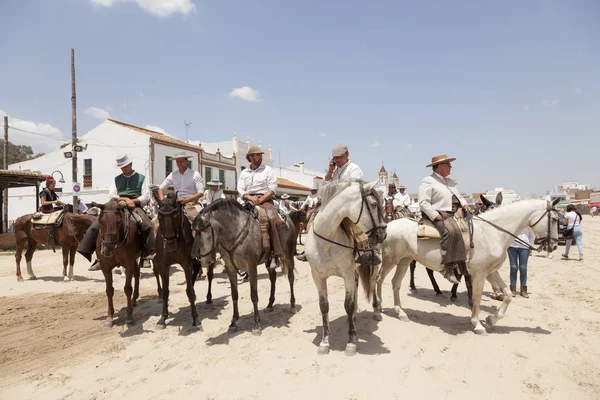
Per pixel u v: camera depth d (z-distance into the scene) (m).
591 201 73.19
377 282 6.24
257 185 6.59
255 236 5.76
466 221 5.51
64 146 28.05
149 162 25.91
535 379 4.14
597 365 4.48
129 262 6.08
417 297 7.64
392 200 11.73
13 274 11.04
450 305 7.04
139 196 6.88
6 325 6.26
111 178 26.55
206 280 9.98
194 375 4.32
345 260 4.73
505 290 5.60
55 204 10.95
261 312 6.83
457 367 4.43
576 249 16.12
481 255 5.41
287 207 17.52
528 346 5.04
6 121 26.19
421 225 5.79
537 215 5.49
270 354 4.84
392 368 4.39
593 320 6.05
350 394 3.82
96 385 4.15
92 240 6.40
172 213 5.46
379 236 4.35
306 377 4.18
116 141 26.50
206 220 5.23
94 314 6.89
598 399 3.74
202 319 6.48
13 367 4.68
